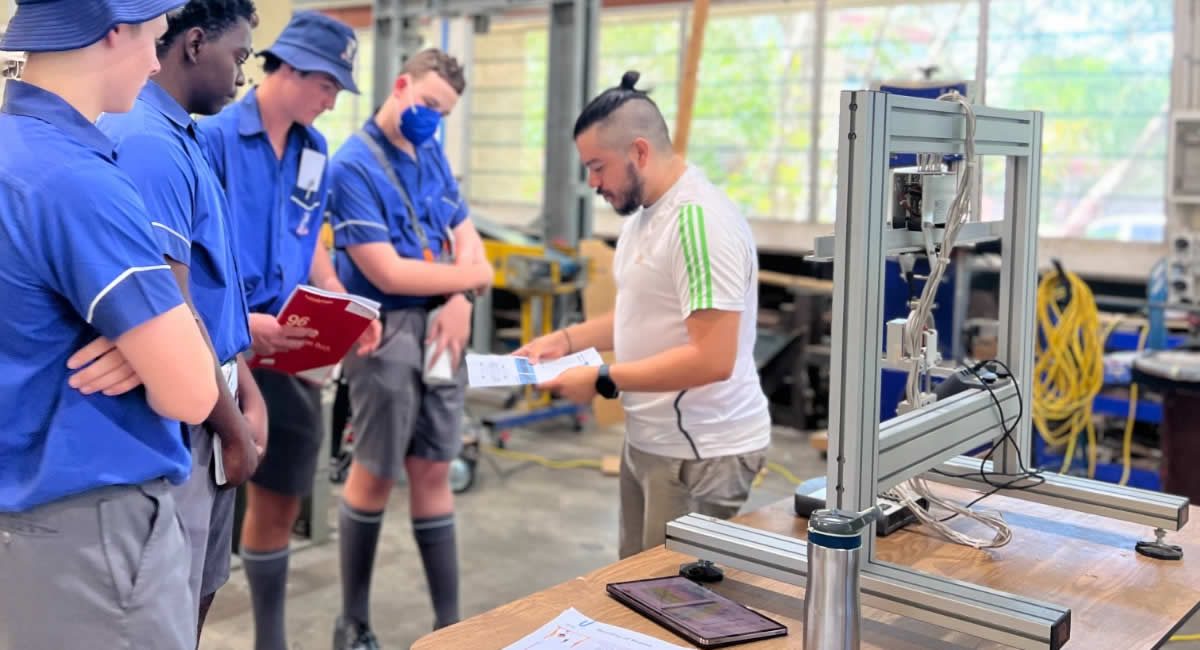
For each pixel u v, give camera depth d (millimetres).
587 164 2135
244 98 2473
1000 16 6281
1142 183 5973
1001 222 1933
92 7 1367
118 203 1376
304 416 2756
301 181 2574
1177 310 5086
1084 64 6051
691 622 1438
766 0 7109
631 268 2174
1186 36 5723
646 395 2221
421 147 3127
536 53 8070
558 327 6086
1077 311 4566
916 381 1774
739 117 7348
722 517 2227
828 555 1252
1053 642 1307
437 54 3021
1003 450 1957
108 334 1381
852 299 1443
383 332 3018
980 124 1692
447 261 3215
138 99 1687
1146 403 4715
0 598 1420
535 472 5277
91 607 1433
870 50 6770
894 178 1704
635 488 2359
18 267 1344
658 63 7625
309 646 3227
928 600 1399
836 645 1259
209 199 1757
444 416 3111
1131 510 1814
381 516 3096
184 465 1534
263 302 2492
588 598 1556
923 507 1928
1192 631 2996
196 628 1724
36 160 1345
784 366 6145
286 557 2881
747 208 7410
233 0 1852
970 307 5551
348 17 8625
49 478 1386
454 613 3195
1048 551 1771
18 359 1383
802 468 5320
